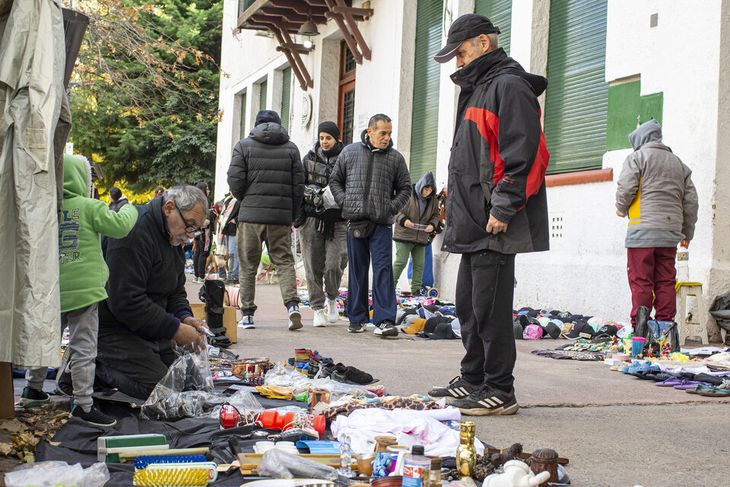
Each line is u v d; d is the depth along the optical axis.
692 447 4.27
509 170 4.76
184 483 3.34
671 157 7.94
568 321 9.99
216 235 19.08
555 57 11.88
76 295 4.25
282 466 3.46
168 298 5.28
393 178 8.99
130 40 16.78
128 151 33.53
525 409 5.19
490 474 3.40
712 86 9.02
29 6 3.91
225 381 5.55
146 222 4.90
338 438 4.01
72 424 4.22
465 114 5.04
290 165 9.07
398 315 10.08
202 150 33.59
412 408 4.72
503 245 4.84
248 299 9.28
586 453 4.09
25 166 3.84
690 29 9.31
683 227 8.07
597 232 10.53
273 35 21.47
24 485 3.19
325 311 11.23
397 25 16.00
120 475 3.47
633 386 6.20
